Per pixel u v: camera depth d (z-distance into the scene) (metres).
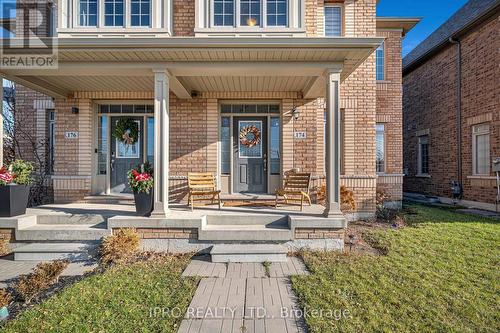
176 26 7.34
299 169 7.83
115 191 8.24
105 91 7.81
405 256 5.09
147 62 5.58
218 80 6.76
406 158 14.64
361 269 4.50
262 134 8.23
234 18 6.89
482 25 10.09
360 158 8.20
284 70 5.73
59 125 7.87
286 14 6.89
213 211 6.38
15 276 4.42
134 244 5.00
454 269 4.48
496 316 3.18
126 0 6.80
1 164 5.89
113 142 8.29
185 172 7.80
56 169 7.86
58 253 5.11
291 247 5.48
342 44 5.07
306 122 7.86
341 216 5.54
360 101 8.23
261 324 3.08
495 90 9.60
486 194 9.99
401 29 9.96
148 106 8.24
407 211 9.40
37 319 3.12
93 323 3.04
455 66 11.32
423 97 13.30
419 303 3.44
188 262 4.95
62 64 5.60
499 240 6.04
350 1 8.21
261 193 8.15
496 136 9.59
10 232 5.42
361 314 3.21
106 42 5.06
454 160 11.36
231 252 4.98
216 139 7.83
